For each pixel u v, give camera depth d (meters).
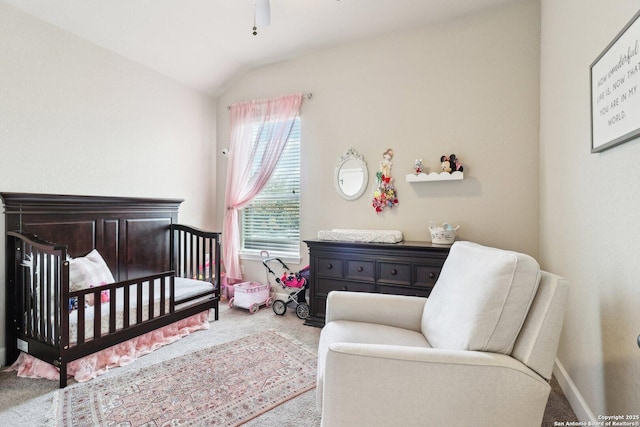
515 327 1.15
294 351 2.39
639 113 1.05
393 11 2.73
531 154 2.58
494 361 1.09
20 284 2.18
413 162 3.00
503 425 1.07
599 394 1.40
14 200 2.20
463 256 1.53
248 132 3.82
